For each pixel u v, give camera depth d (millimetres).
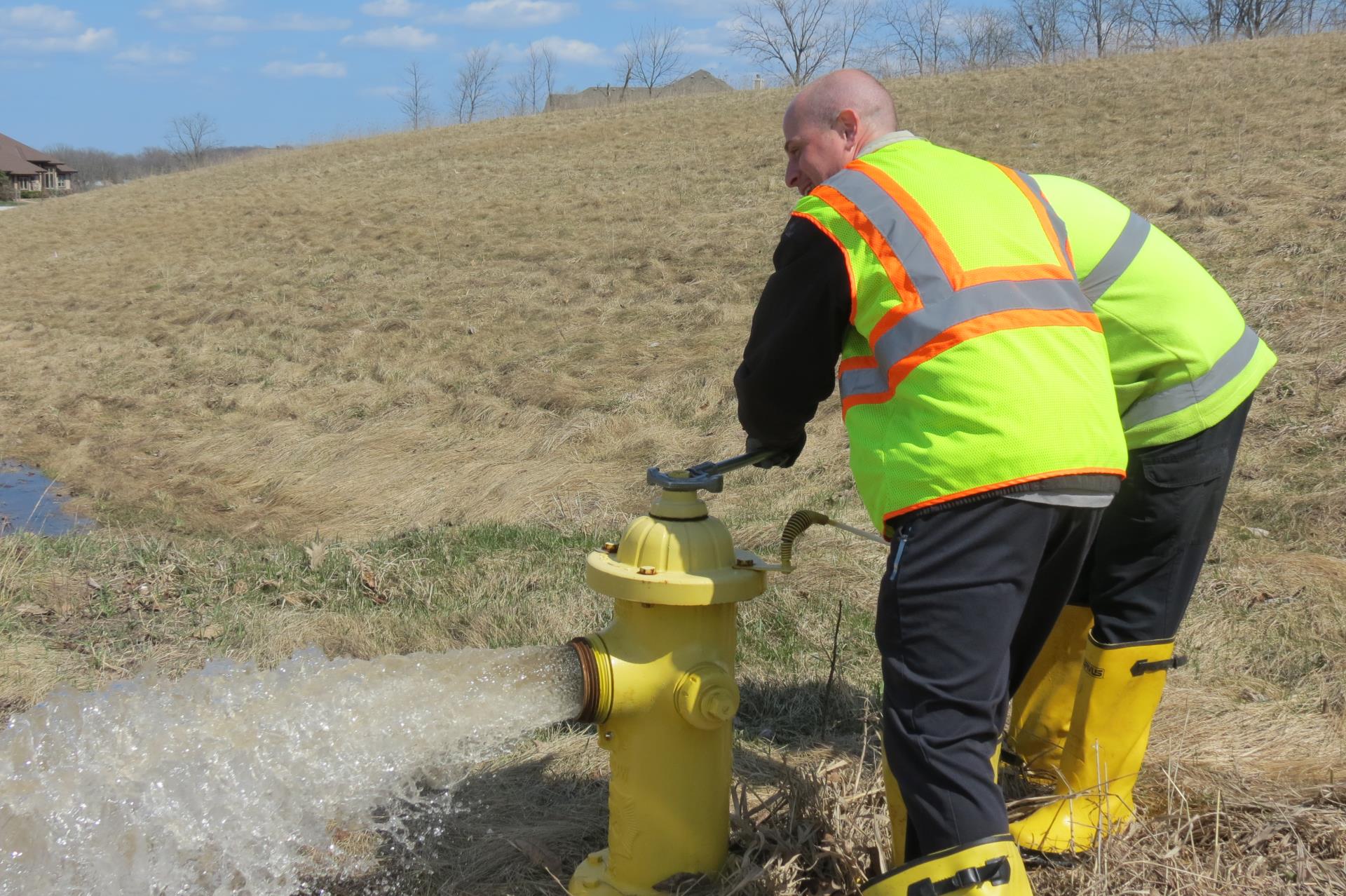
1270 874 2441
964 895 1893
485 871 2654
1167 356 2471
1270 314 8070
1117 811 2648
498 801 2998
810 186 2447
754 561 2359
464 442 8195
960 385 1938
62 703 2465
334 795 2359
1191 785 2834
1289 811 2646
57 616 4598
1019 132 17359
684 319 11039
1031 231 2094
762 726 3486
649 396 8828
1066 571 2186
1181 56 21703
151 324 13836
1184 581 2590
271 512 7219
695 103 28547
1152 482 2518
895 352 2008
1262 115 15492
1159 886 2430
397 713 2342
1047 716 2973
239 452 8484
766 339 2189
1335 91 16156
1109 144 15461
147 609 4734
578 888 2459
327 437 8523
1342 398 6547
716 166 19422
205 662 4137
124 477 8219
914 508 1965
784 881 2363
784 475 6703
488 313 12305
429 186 21891
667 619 2268
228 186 26750
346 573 5125
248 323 13219
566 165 21859
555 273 13750
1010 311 1972
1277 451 6035
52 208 28688
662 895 2361
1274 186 11492
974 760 1957
